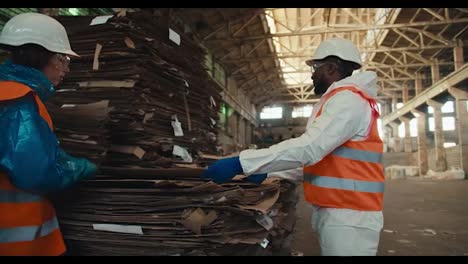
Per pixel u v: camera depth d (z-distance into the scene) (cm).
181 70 265
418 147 1969
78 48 231
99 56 223
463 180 1505
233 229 174
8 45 155
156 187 182
